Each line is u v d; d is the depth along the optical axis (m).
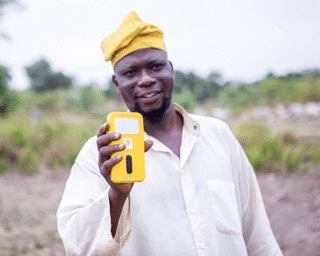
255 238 1.82
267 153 8.88
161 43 1.60
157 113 1.61
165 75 1.60
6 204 6.39
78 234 1.33
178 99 23.78
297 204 6.04
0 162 9.09
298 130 15.73
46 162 9.98
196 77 49.25
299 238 4.74
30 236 4.94
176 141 1.67
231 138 1.77
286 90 30.31
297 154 8.99
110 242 1.29
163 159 1.57
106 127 1.28
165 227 1.48
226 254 1.55
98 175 1.52
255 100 31.19
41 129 11.39
